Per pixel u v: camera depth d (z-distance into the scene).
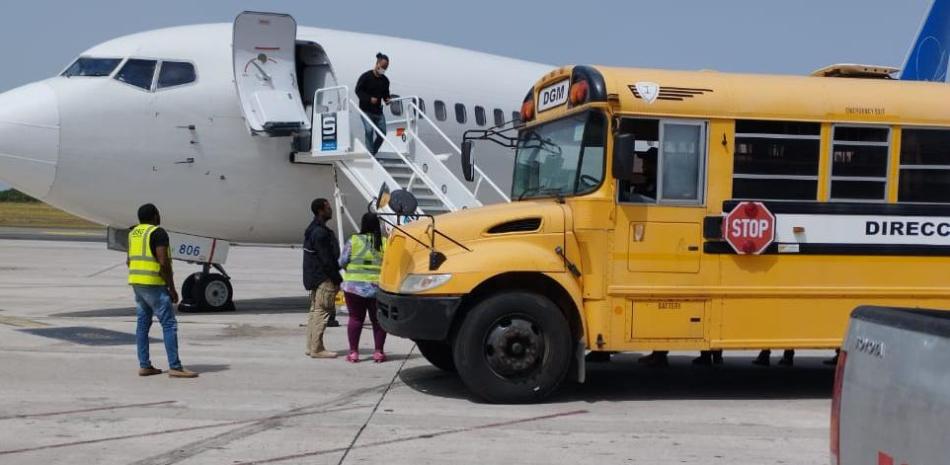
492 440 6.81
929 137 8.63
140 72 13.77
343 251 10.45
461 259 7.99
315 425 7.20
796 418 7.85
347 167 13.81
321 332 10.61
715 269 8.26
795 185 8.41
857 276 8.46
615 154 7.85
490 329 8.02
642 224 8.16
